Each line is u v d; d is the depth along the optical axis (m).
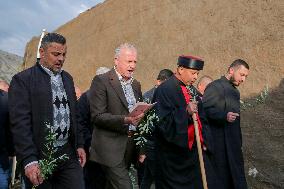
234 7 8.09
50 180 3.67
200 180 4.56
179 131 4.43
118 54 4.59
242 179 5.55
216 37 8.39
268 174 6.55
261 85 7.11
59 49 3.61
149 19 10.80
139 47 10.89
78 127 3.95
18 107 3.48
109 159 4.39
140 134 4.36
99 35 13.20
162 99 4.57
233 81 5.71
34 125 3.52
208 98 5.54
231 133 5.57
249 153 6.90
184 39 9.33
